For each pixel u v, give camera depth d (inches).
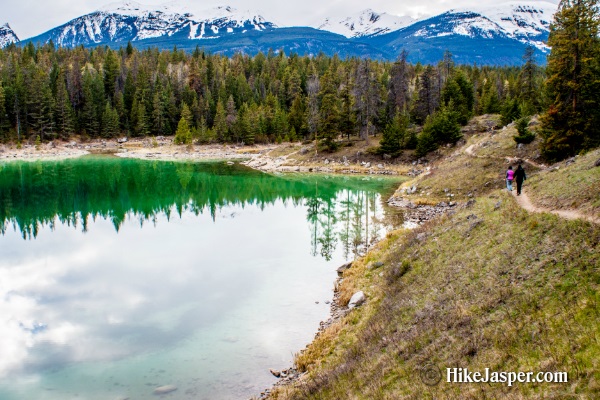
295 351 781.9
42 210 2225.6
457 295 678.5
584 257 570.9
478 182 2038.6
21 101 4645.7
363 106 3636.8
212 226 1849.2
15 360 773.9
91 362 762.2
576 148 1770.4
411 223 1763.0
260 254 1406.3
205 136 5167.3
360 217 1948.8
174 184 3024.1
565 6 1718.8
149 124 5457.7
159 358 770.8
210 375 711.1
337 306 962.7
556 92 1801.2
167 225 1877.5
